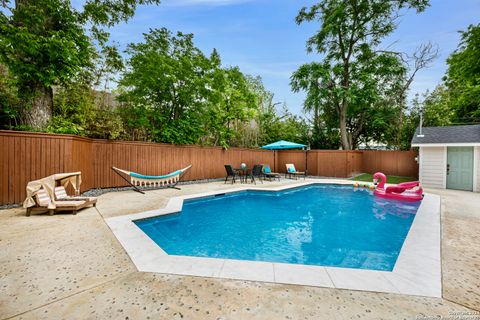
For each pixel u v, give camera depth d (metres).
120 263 2.68
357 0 15.42
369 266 3.32
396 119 16.88
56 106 8.77
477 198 7.33
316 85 16.48
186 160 11.02
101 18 7.49
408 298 2.04
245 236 4.70
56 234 3.66
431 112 15.48
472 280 2.35
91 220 4.48
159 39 10.70
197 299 1.99
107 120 9.25
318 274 2.46
